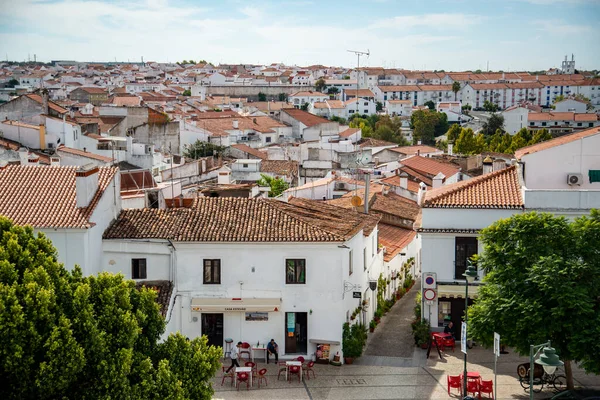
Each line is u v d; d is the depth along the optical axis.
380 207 77.06
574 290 41.44
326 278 49.66
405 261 73.06
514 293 43.28
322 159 140.50
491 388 43.41
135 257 50.22
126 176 77.06
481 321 43.81
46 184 50.75
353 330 51.47
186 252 49.84
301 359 47.81
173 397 33.75
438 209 53.28
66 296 32.94
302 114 197.50
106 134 136.12
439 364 50.31
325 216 55.09
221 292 49.94
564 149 58.41
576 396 42.69
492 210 52.72
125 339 33.44
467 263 53.06
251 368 45.81
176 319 49.62
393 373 48.62
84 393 31.50
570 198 52.16
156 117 153.12
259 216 51.78
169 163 117.50
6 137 111.12
